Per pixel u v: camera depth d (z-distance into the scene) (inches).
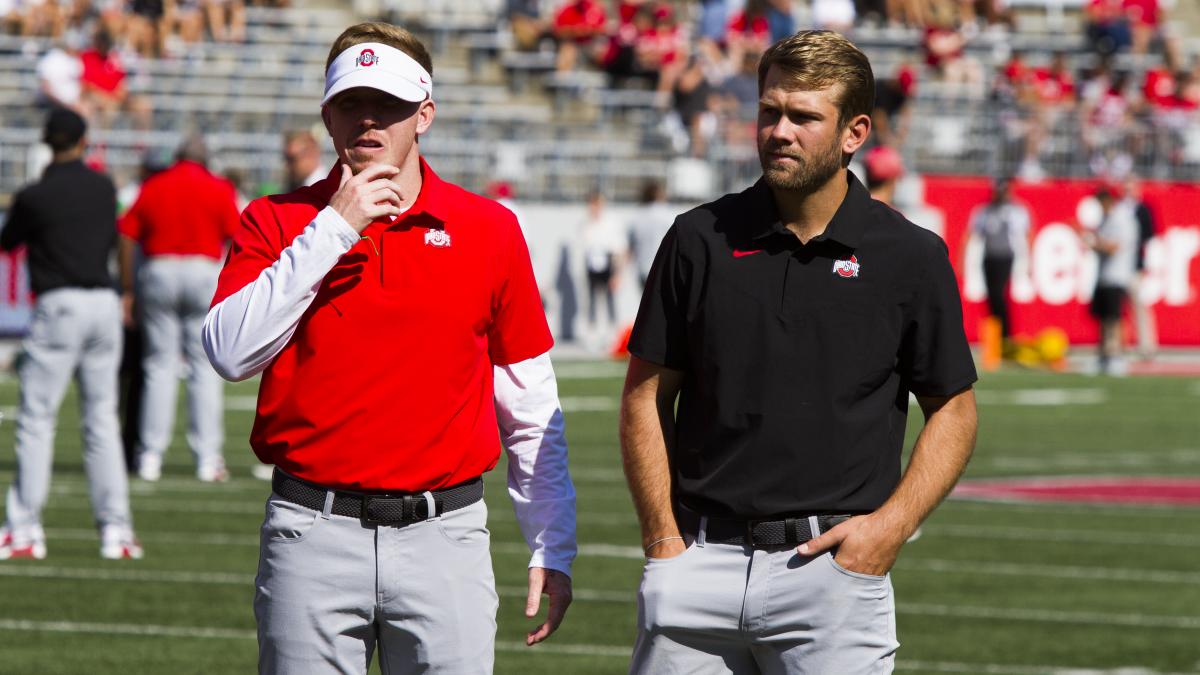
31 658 1083.3
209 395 1883.6
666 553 642.8
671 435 658.2
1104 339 3676.2
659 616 640.4
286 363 618.2
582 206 3892.7
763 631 634.2
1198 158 4247.0
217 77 4156.0
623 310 3838.6
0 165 3469.5
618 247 3720.5
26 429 1398.9
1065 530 1723.7
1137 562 1553.9
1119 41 4906.5
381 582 613.9
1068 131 4232.3
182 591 1306.6
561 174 3929.6
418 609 617.6
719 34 4579.2
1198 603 1370.6
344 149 618.5
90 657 1091.3
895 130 4119.1
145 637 1152.2
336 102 614.2
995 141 4180.6
